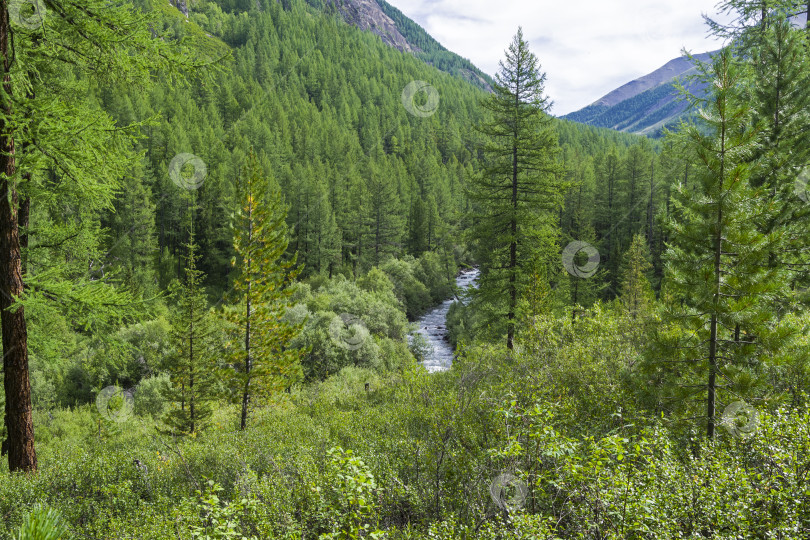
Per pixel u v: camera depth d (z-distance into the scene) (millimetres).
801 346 6262
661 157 58250
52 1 6273
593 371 9273
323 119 115750
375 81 149875
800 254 8227
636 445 4492
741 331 7348
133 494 6742
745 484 4332
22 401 7480
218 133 81438
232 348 15320
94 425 22234
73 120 6133
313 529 4855
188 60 6938
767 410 6266
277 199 14398
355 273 59938
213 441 10180
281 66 141875
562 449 4559
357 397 15953
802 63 9141
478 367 10062
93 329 7691
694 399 6844
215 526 4301
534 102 17219
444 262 62188
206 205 57406
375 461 6426
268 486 5730
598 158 80500
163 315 32406
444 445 6348
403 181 85062
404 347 34125
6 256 6910
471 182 18656
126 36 6523
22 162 5973
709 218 6375
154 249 52562
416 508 5332
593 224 62531
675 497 4281
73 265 9414
